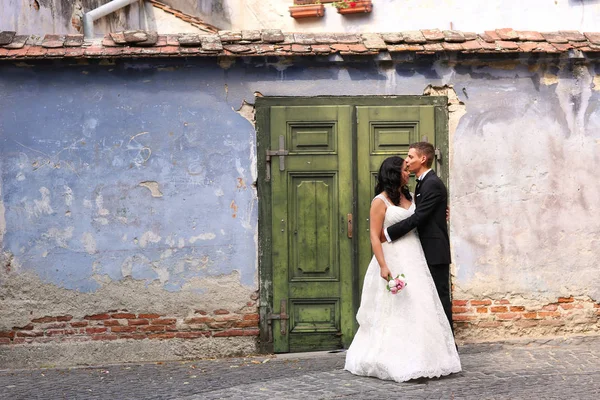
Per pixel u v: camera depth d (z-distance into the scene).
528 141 7.86
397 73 7.77
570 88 7.89
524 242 7.85
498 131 7.83
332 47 7.58
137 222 7.65
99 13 9.98
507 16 11.80
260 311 7.71
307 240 7.73
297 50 7.52
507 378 6.46
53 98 7.60
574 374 6.56
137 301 7.64
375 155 7.76
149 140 7.65
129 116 7.64
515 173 7.84
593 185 7.91
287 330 7.73
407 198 6.84
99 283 7.62
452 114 7.81
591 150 7.91
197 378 6.84
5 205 7.58
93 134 7.62
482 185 7.82
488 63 7.80
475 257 7.82
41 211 7.60
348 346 7.75
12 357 7.55
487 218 7.82
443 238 6.68
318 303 7.75
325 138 7.73
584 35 7.83
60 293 7.60
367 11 12.45
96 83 7.62
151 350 7.64
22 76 7.58
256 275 7.70
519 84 7.84
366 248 7.76
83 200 7.62
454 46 7.61
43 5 9.77
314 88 7.73
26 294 7.59
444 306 6.73
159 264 7.65
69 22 10.54
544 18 11.57
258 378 6.75
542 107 7.87
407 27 12.35
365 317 6.79
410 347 6.43
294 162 7.72
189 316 7.68
